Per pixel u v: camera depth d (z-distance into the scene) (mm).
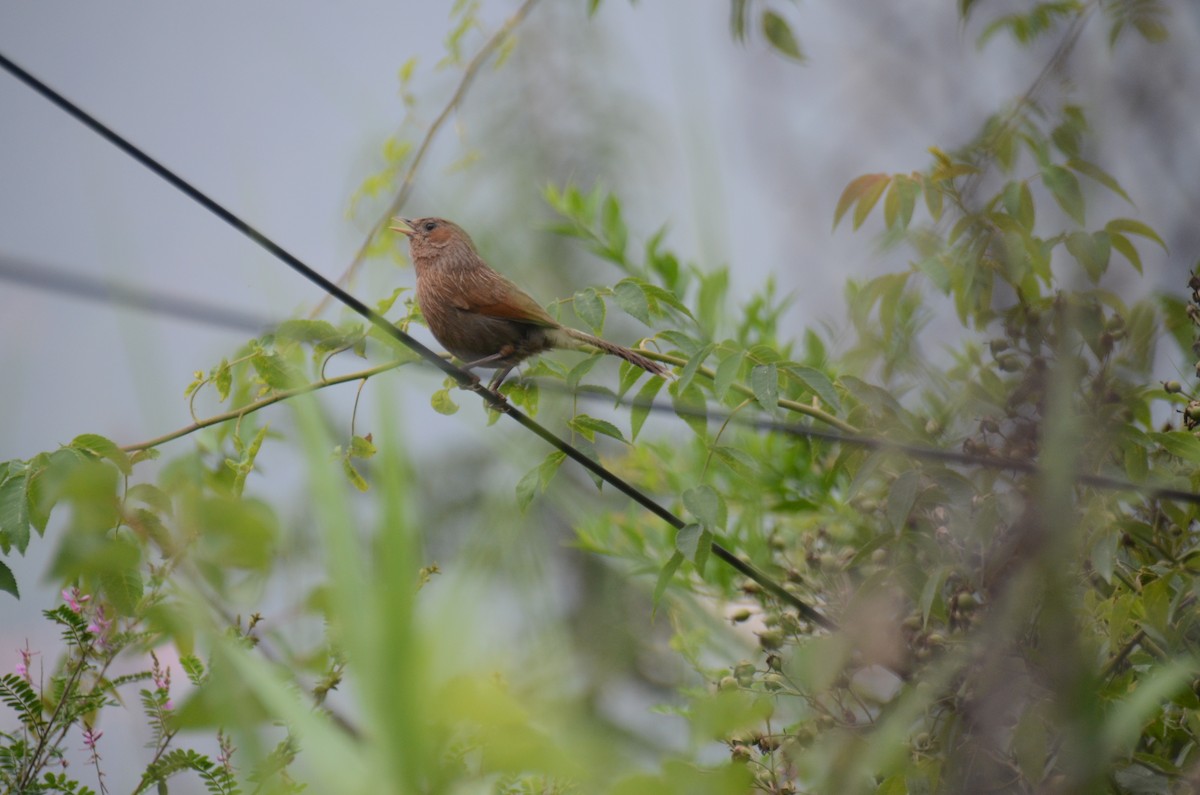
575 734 3363
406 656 2656
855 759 6082
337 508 2809
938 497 6926
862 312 7859
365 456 7508
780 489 9516
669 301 7945
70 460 6367
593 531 9250
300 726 2971
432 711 2771
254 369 8164
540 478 7289
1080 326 6898
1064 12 7844
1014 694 5938
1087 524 6848
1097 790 4605
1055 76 7379
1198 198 6598
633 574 8859
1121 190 6895
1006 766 6273
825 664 6598
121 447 6559
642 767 3682
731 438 9461
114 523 4371
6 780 6113
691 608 9133
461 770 3352
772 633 7453
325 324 7875
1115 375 7320
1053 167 7238
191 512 3400
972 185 7719
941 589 6848
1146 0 6719
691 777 3781
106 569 4539
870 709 7621
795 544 9195
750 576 7324
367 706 2641
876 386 7477
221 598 3398
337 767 2830
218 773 5820
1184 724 7113
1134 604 6668
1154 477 7301
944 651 6488
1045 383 6340
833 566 7867
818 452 8367
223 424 7977
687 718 6262
